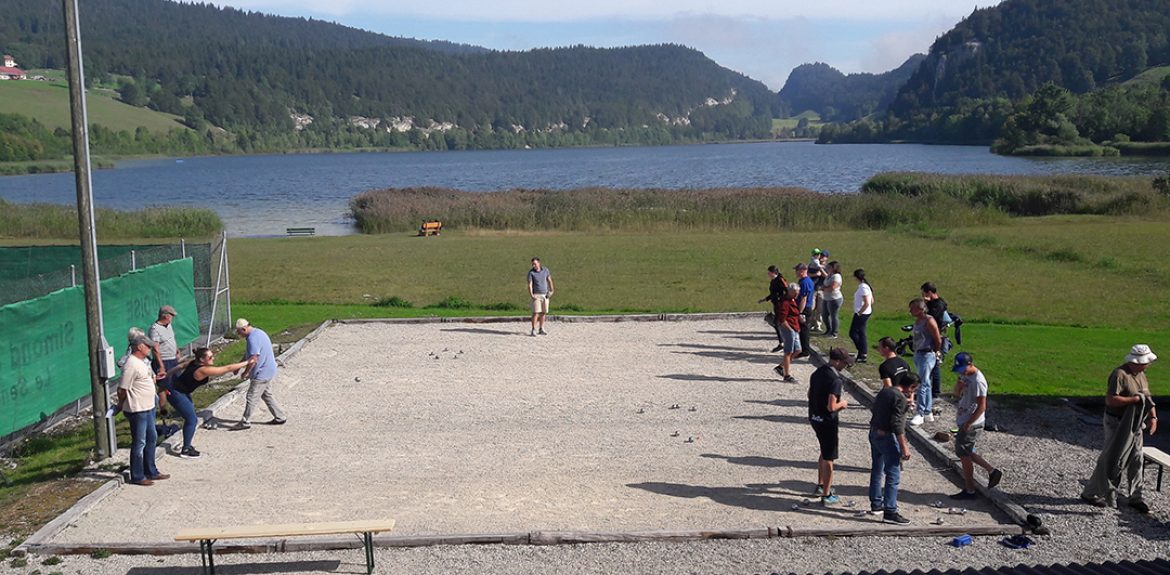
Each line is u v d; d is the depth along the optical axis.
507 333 22.06
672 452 13.16
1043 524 10.52
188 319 20.42
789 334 17.19
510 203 58.47
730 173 131.38
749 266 34.75
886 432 10.42
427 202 59.25
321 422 14.77
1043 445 13.34
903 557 9.72
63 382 15.53
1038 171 104.38
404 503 11.20
